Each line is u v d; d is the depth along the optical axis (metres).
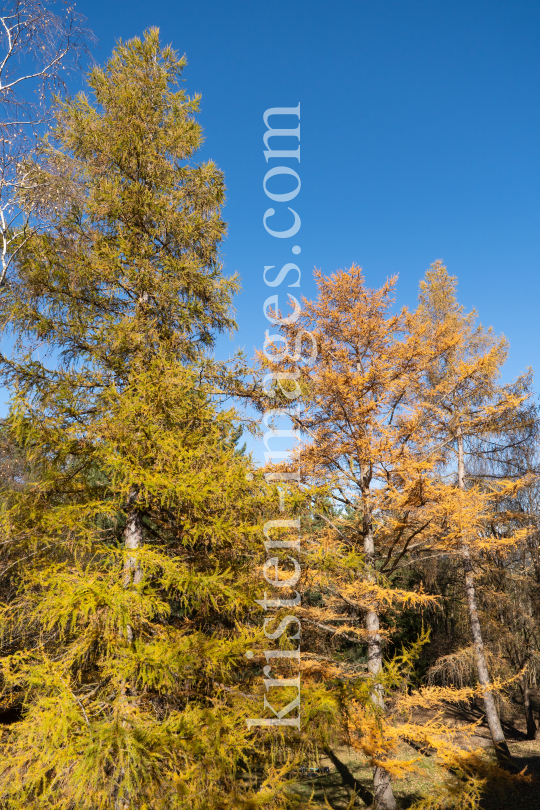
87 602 4.43
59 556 6.72
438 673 16.14
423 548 11.15
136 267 7.70
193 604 6.05
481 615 16.08
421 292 18.53
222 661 5.20
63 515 5.91
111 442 6.05
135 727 4.18
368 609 9.49
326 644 10.88
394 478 10.10
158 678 4.85
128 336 6.95
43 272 6.80
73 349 7.32
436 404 12.99
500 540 12.64
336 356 10.76
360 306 10.95
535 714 19.59
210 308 8.67
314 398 10.18
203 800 4.28
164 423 6.71
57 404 6.39
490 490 15.34
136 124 8.16
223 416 7.01
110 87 8.27
